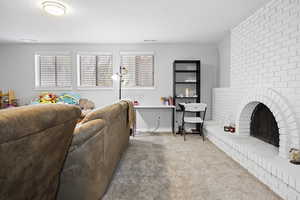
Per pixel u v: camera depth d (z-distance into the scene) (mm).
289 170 1640
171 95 4695
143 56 4770
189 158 2674
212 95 4652
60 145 862
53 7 2469
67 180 1249
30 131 592
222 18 3041
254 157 2074
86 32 3758
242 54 3150
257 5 2553
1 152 499
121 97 4734
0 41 4398
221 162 2520
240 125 3027
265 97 2344
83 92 4734
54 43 4594
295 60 1981
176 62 4441
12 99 4520
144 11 2768
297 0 1957
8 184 579
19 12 2777
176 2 2492
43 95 4559
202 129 3908
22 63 4641
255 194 1717
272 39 2359
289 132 1984
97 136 1453
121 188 1813
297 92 1950
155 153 2896
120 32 3756
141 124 4746
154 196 1679
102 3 2502
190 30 3643
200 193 1729
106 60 4777
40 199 856
